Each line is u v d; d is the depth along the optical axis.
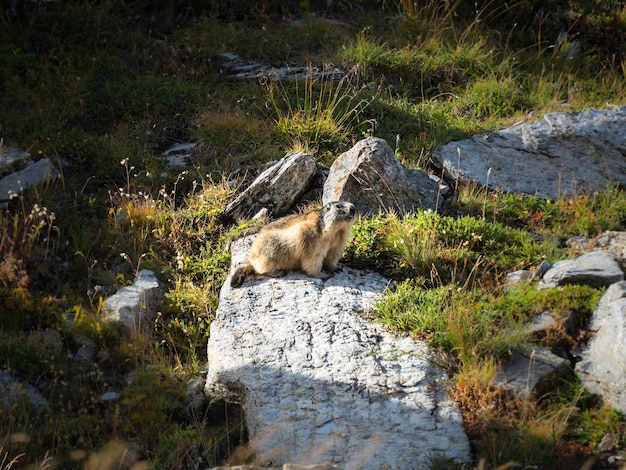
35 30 47.47
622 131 40.59
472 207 35.47
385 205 33.78
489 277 29.34
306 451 22.00
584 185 38.06
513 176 38.31
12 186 35.31
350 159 34.53
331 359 24.97
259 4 53.00
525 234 32.62
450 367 24.86
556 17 52.94
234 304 27.94
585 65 50.12
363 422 22.77
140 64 47.16
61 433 23.81
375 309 27.47
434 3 52.75
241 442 23.61
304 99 42.62
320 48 49.06
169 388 25.67
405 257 29.95
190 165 39.06
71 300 30.28
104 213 35.69
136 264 32.72
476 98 45.16
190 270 32.22
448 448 21.92
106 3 50.09
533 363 24.30
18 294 28.88
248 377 24.47
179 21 51.97
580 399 23.44
